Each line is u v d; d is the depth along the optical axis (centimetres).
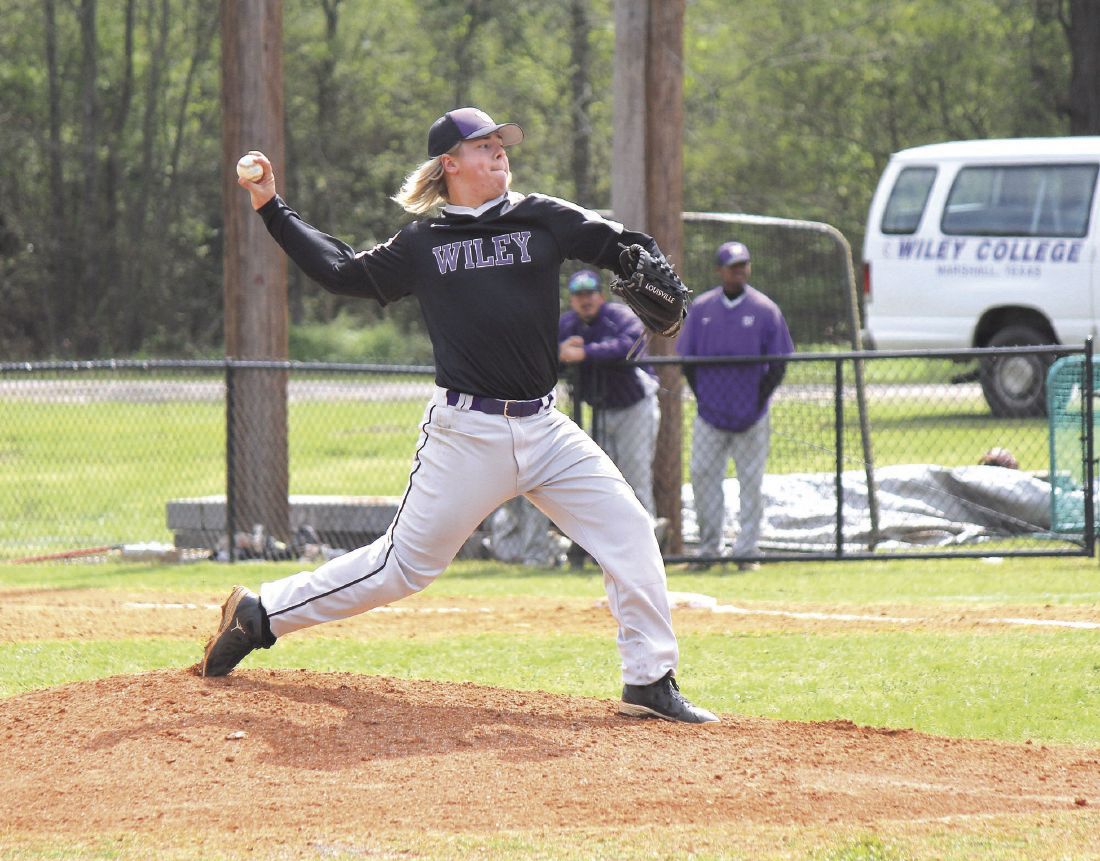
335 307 15125
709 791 1493
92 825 1403
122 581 3528
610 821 1396
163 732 1670
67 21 15025
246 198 4103
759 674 2262
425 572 1767
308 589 1809
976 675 2202
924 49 13400
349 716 1745
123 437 6272
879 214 6888
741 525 3738
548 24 13412
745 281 3741
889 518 4134
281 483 4122
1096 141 6519
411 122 14800
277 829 1374
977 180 6662
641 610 1775
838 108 14275
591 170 13900
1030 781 1569
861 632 2586
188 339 14825
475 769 1564
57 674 2264
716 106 13625
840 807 1443
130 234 14675
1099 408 3981
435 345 1722
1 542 4338
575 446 1750
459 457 1708
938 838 1329
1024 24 13100
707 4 13862
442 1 13450
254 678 1884
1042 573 3484
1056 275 6462
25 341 14638
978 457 4784
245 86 4078
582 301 3675
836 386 3616
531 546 3972
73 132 15238
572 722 1770
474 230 1694
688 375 3719
